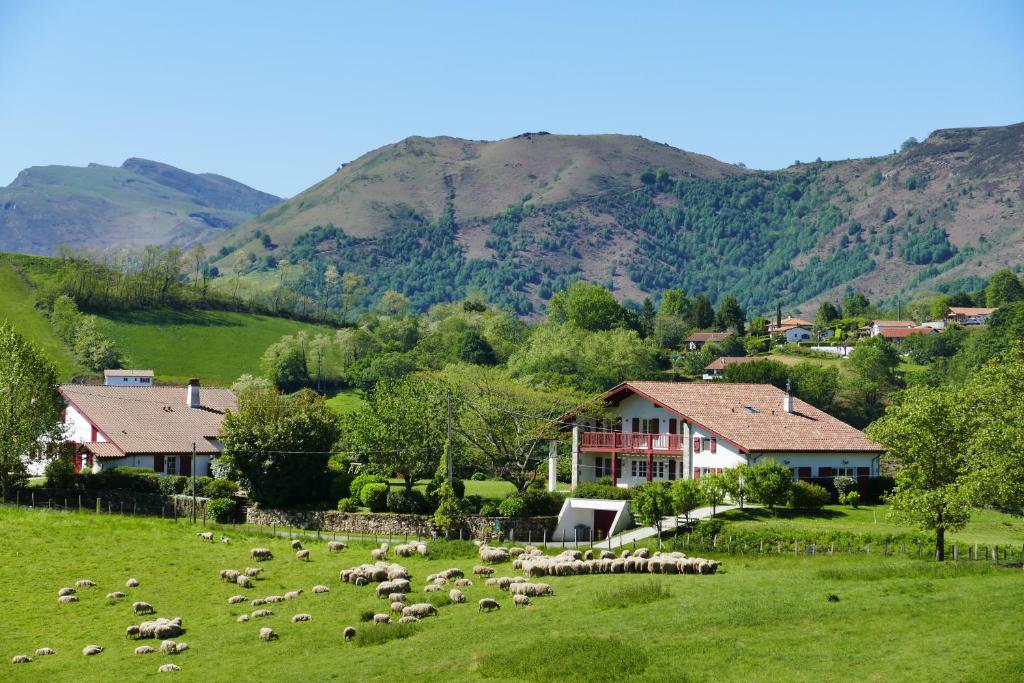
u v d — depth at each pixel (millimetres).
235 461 85500
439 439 88312
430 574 60312
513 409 91062
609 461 95750
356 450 90250
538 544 72875
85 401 102312
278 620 51750
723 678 38469
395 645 45781
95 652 47469
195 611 54250
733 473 77688
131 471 92625
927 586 48312
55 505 86500
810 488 79000
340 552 68438
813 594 48281
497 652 42594
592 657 41125
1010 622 41594
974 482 54625
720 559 64500
